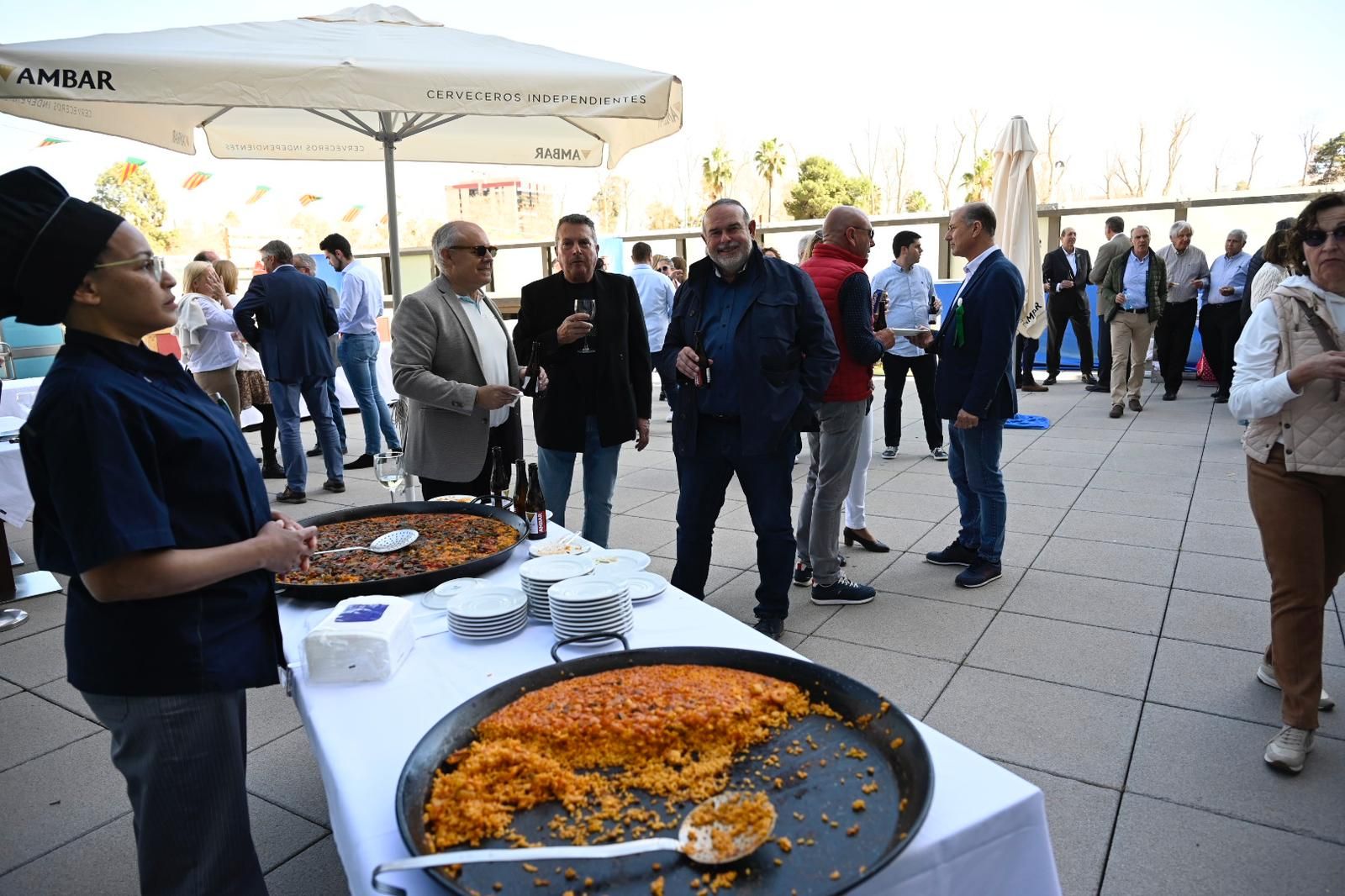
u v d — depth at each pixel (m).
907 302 6.66
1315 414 2.25
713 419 3.28
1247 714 2.77
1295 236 2.31
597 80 3.71
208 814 1.52
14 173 1.30
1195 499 5.35
